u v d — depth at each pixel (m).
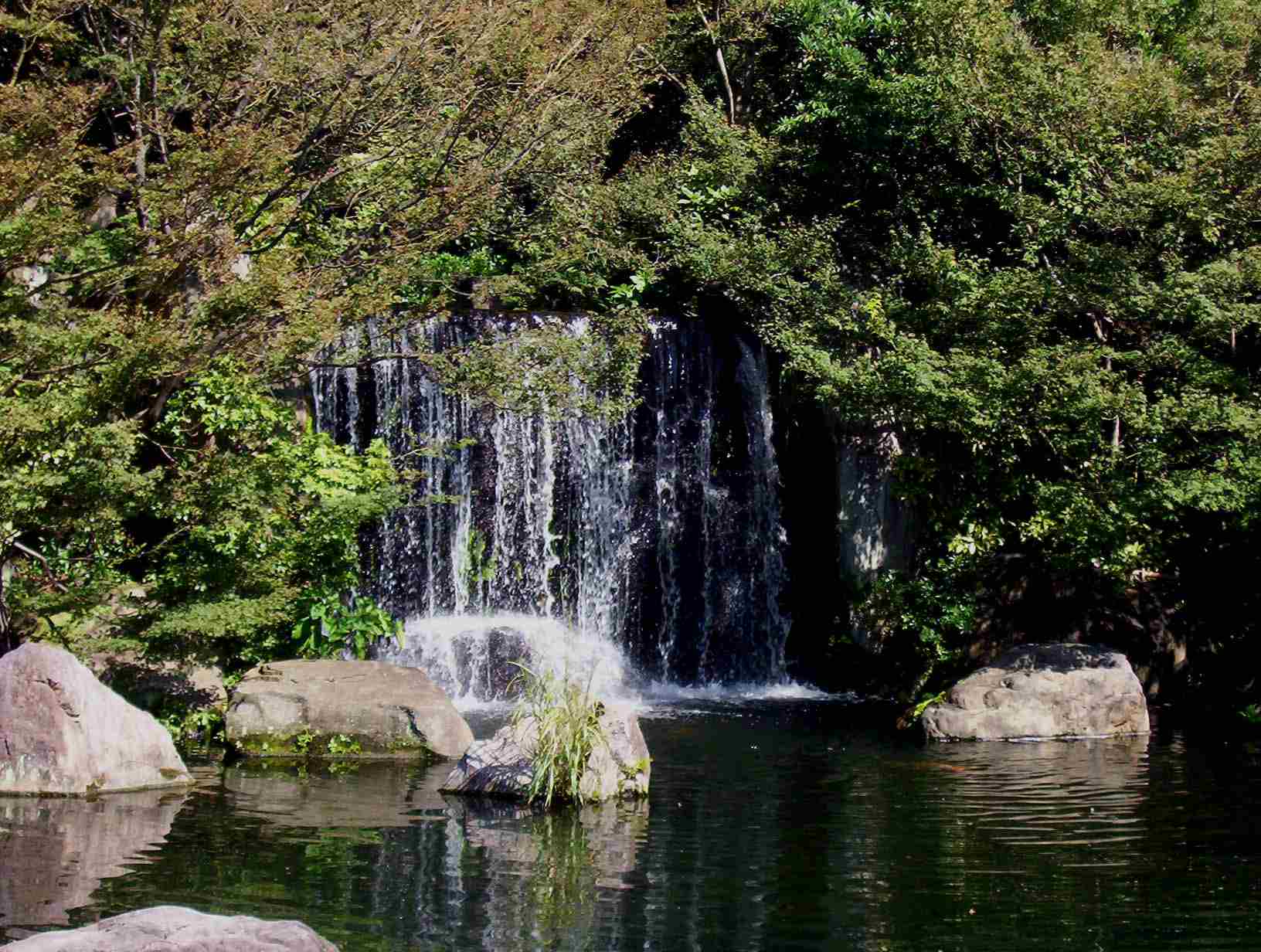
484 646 18.56
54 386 12.95
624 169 23.33
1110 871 9.24
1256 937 7.80
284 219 17.77
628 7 20.22
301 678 14.02
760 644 20.64
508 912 8.12
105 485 12.91
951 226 21.03
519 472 20.05
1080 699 15.30
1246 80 19.62
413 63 17.30
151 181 15.04
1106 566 17.53
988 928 7.95
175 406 16.42
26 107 12.87
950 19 19.69
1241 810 11.20
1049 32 22.11
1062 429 17.30
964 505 18.75
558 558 20.16
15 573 14.66
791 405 20.88
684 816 10.90
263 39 16.77
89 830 10.01
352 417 19.67
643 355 19.09
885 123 20.55
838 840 10.11
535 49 18.53
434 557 19.66
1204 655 18.53
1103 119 18.81
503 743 11.95
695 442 20.94
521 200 23.06
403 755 13.41
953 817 10.92
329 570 16.11
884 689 19.03
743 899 8.48
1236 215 17.80
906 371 17.03
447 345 19.88
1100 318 18.89
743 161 22.34
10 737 11.52
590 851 9.67
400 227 18.11
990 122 19.72
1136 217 17.47
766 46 25.94
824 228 20.47
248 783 12.09
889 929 7.93
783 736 15.27
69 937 5.36
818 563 20.58
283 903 8.18
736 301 20.62
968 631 18.27
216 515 14.03
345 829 10.20
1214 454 16.73
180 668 14.64
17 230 12.58
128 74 16.34
